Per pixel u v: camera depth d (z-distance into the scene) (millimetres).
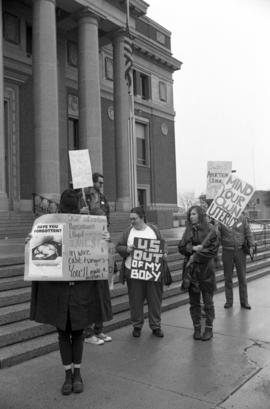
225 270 8055
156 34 30516
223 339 5953
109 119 26297
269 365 4906
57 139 18391
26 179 21047
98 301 4383
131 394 4137
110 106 26422
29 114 21406
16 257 7277
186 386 4316
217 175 9555
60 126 22984
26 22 21469
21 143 21000
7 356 4824
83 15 20625
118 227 19672
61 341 4258
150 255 6043
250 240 8078
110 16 21953
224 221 6629
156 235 6129
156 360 5082
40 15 18234
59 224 4234
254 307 8078
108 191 25938
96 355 5266
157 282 6078
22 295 6152
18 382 4410
